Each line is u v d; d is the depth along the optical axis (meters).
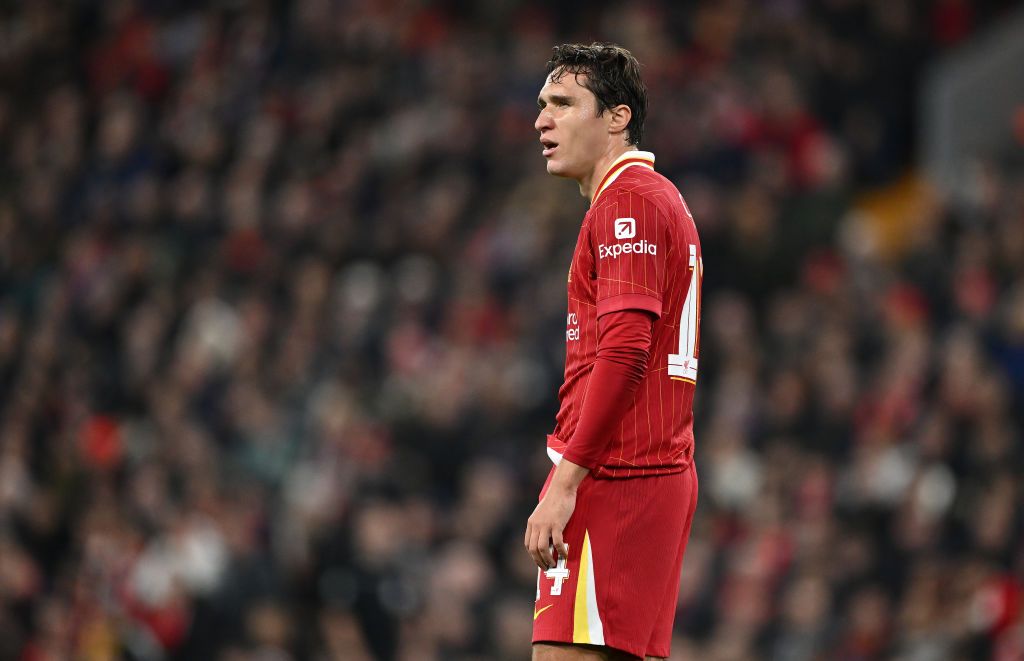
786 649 34.28
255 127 62.03
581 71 14.05
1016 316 41.97
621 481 13.41
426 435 43.72
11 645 35.84
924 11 61.50
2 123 69.69
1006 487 35.03
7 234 62.12
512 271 50.12
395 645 35.31
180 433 43.88
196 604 34.22
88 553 36.47
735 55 58.66
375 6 66.50
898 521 36.19
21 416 47.28
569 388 13.81
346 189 57.38
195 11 71.50
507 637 34.69
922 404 39.12
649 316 13.16
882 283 46.03
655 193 13.55
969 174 52.88
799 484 38.75
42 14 73.19
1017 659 31.39
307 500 39.22
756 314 47.22
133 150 63.75
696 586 36.50
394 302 50.12
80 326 52.88
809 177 52.94
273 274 52.97
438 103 59.75
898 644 33.28
